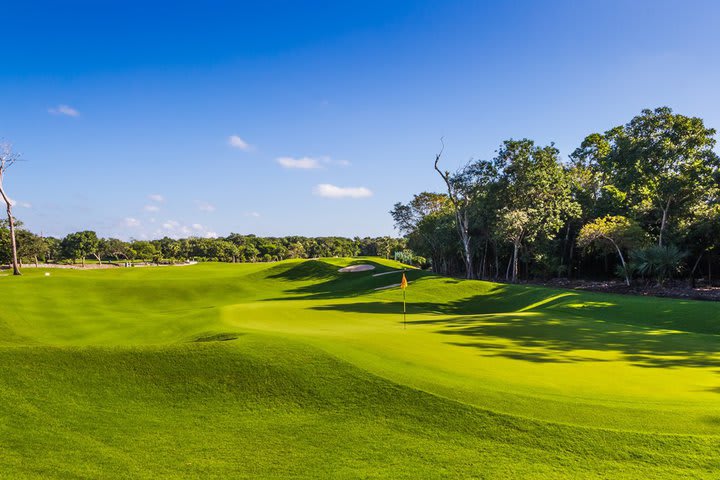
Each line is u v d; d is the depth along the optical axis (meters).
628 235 44.12
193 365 10.09
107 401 8.80
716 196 45.78
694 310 23.86
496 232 52.19
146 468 6.60
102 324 24.44
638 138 56.34
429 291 38.62
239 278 60.09
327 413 8.33
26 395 8.76
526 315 22.19
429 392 8.66
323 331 15.57
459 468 6.41
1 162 46.34
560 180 51.94
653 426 7.22
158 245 148.75
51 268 81.56
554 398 8.40
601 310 26.50
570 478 6.07
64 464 6.71
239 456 6.92
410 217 66.31
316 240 168.50
